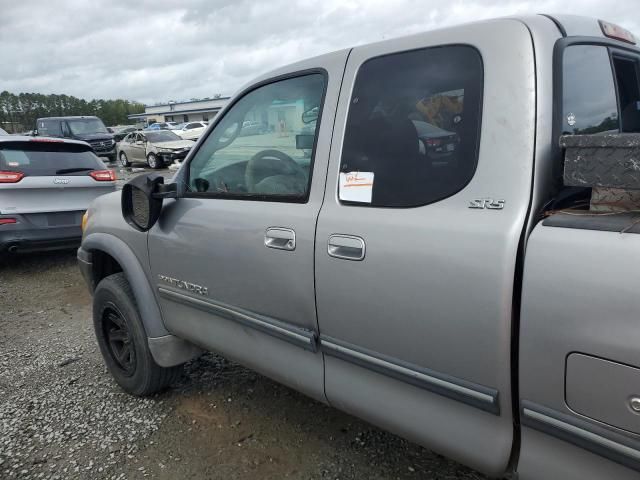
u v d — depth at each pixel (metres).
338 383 2.01
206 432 2.85
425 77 1.77
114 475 2.53
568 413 1.38
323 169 2.00
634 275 1.23
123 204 2.79
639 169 1.27
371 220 1.78
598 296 1.27
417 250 1.63
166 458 2.64
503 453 1.57
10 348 4.20
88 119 22.08
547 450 1.46
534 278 1.38
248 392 3.26
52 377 3.62
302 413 2.99
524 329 1.41
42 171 6.20
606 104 1.88
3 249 6.06
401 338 1.72
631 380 1.24
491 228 1.49
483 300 1.49
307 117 2.13
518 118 1.52
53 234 6.27
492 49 1.62
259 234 2.14
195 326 2.66
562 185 1.55
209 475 2.50
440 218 1.62
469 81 1.65
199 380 3.43
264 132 2.28
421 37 1.83
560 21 1.72
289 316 2.10
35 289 5.84
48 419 3.06
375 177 1.83
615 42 1.99
